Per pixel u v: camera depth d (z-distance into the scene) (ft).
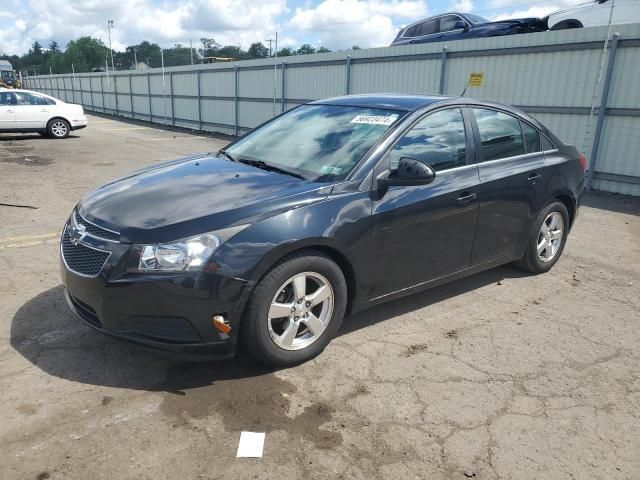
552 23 38.86
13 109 55.26
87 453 8.38
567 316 14.02
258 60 60.64
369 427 9.23
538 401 10.18
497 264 15.31
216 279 9.55
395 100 13.97
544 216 16.16
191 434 8.89
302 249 10.55
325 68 51.60
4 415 9.22
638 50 29.09
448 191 12.87
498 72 35.86
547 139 16.40
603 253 19.70
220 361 11.16
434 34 45.47
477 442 8.96
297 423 9.27
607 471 8.39
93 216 10.66
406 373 10.98
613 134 30.96
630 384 10.89
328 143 12.84
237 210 10.08
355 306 11.85
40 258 17.17
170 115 84.74
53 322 12.69
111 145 53.11
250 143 14.58
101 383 10.28
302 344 11.02
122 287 9.52
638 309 14.62
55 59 319.88
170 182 11.82
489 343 12.41
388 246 11.87
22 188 29.17
